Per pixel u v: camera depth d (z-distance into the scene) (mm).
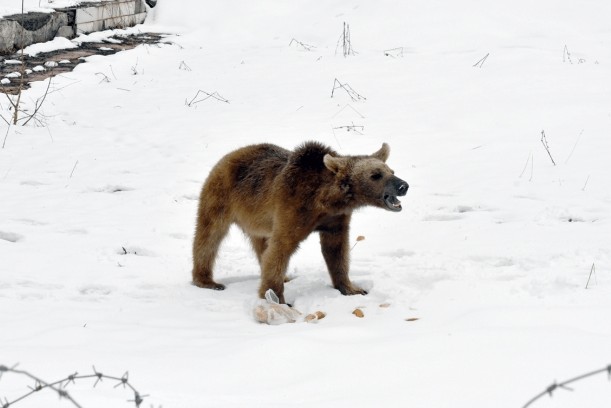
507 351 7055
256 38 29078
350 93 21672
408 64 24109
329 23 28859
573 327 7855
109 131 19000
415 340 7574
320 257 12023
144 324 9008
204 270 10805
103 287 10539
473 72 23016
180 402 6207
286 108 20547
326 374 6906
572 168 15508
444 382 6473
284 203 9680
